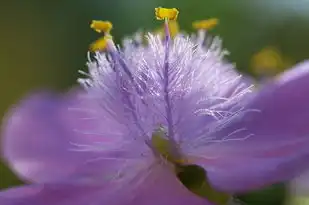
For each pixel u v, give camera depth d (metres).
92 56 0.06
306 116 0.06
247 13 0.16
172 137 0.06
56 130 0.08
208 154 0.06
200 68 0.06
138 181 0.06
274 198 0.09
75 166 0.07
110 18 0.17
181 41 0.06
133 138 0.06
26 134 0.08
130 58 0.06
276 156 0.06
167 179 0.06
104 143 0.06
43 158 0.07
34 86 0.18
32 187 0.06
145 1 0.17
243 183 0.06
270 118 0.06
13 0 0.19
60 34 0.18
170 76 0.06
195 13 0.16
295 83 0.06
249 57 0.15
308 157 0.06
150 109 0.06
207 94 0.06
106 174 0.06
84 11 0.18
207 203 0.06
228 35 0.16
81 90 0.08
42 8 0.19
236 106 0.06
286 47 0.15
